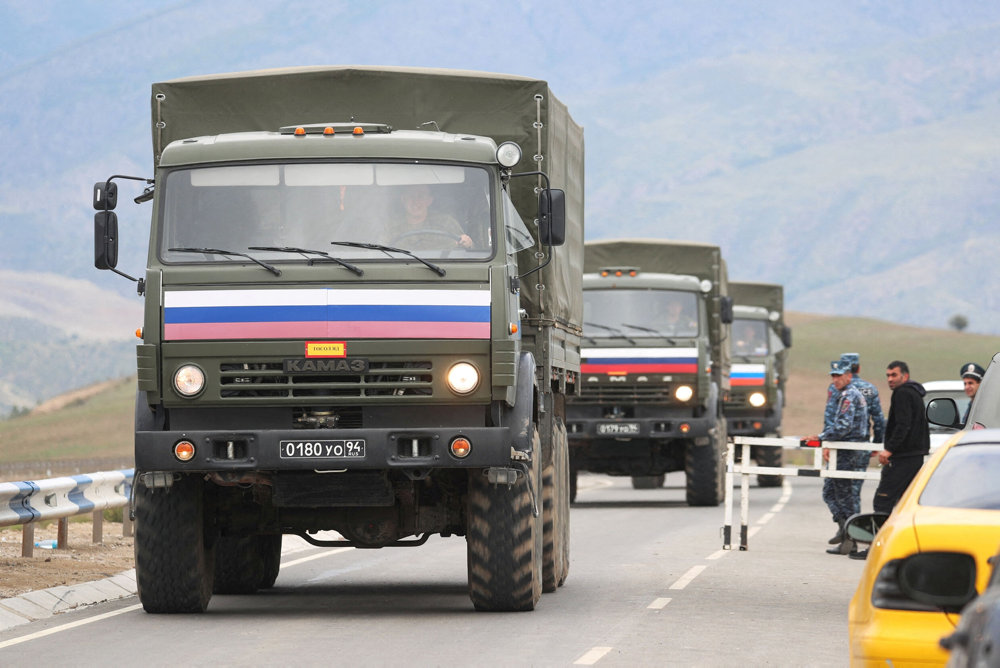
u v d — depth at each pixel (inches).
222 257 1275.8
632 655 1121.4
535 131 1539.1
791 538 2293.3
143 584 1333.7
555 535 1540.4
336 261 1264.8
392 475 1306.6
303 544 2206.0
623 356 3038.9
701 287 3075.8
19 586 1518.2
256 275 1264.8
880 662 733.9
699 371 3024.1
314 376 1261.1
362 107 1521.9
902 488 1882.4
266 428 1258.6
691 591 1572.3
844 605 1460.4
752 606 1445.6
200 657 1106.7
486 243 1279.5
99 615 1375.5
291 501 1268.5
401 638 1204.5
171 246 1280.8
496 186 1290.6
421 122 1526.8
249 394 1261.1
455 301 1259.8
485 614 1362.0
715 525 2564.0
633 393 3041.3
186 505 1315.2
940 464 805.2
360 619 1330.0
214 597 1536.7
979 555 725.3
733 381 3927.2
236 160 1294.3
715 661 1096.8
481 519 1316.4
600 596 1521.9
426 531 1407.5
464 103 1534.2
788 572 1779.0
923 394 1888.5
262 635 1223.5
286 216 1283.2
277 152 1296.8
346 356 1254.3
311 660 1089.4
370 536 1386.6
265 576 1590.8
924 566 735.7
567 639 1202.6
